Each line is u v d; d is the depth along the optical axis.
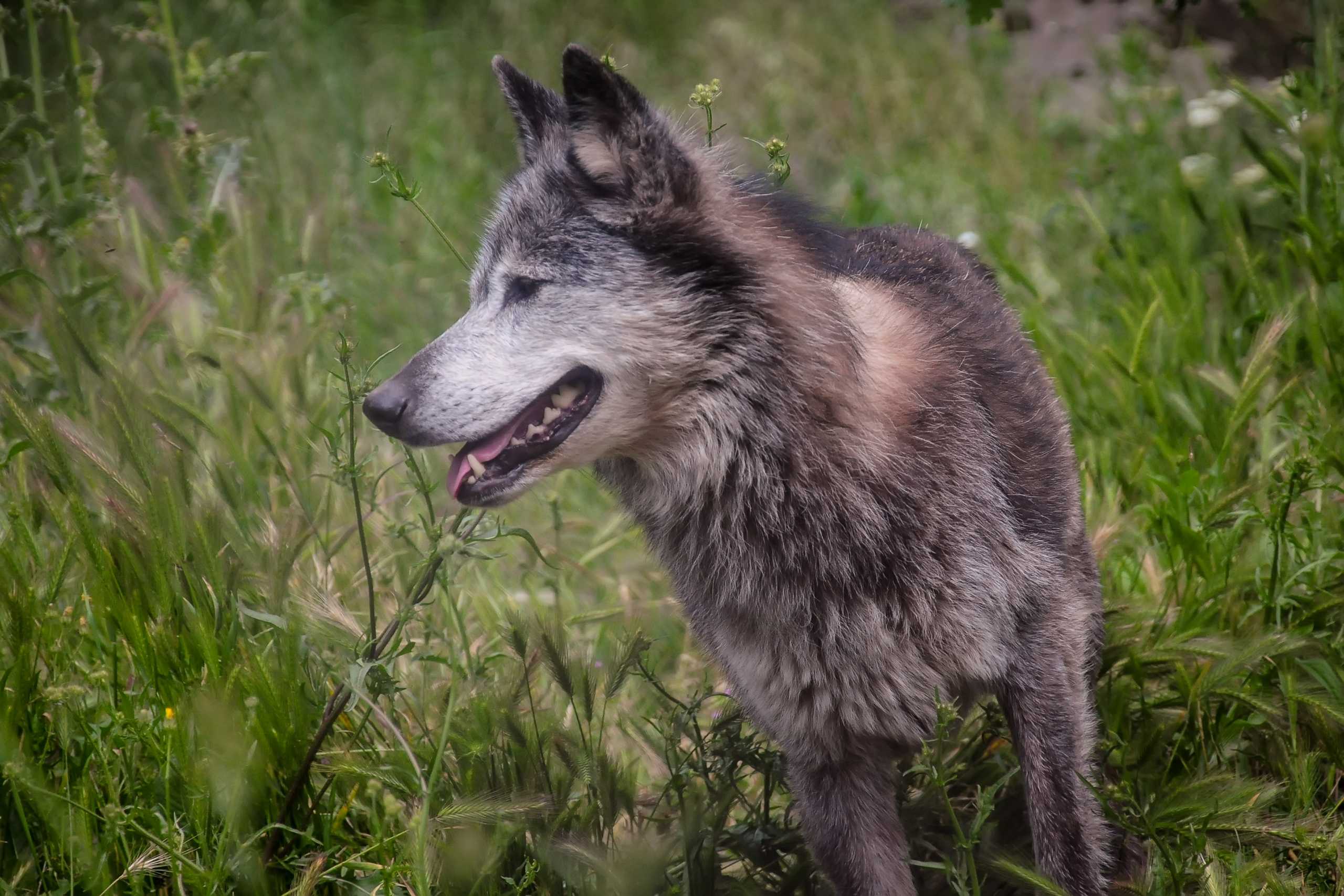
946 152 14.85
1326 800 6.17
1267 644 6.13
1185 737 6.46
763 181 6.21
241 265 10.30
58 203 9.16
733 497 5.81
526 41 17.95
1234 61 13.45
